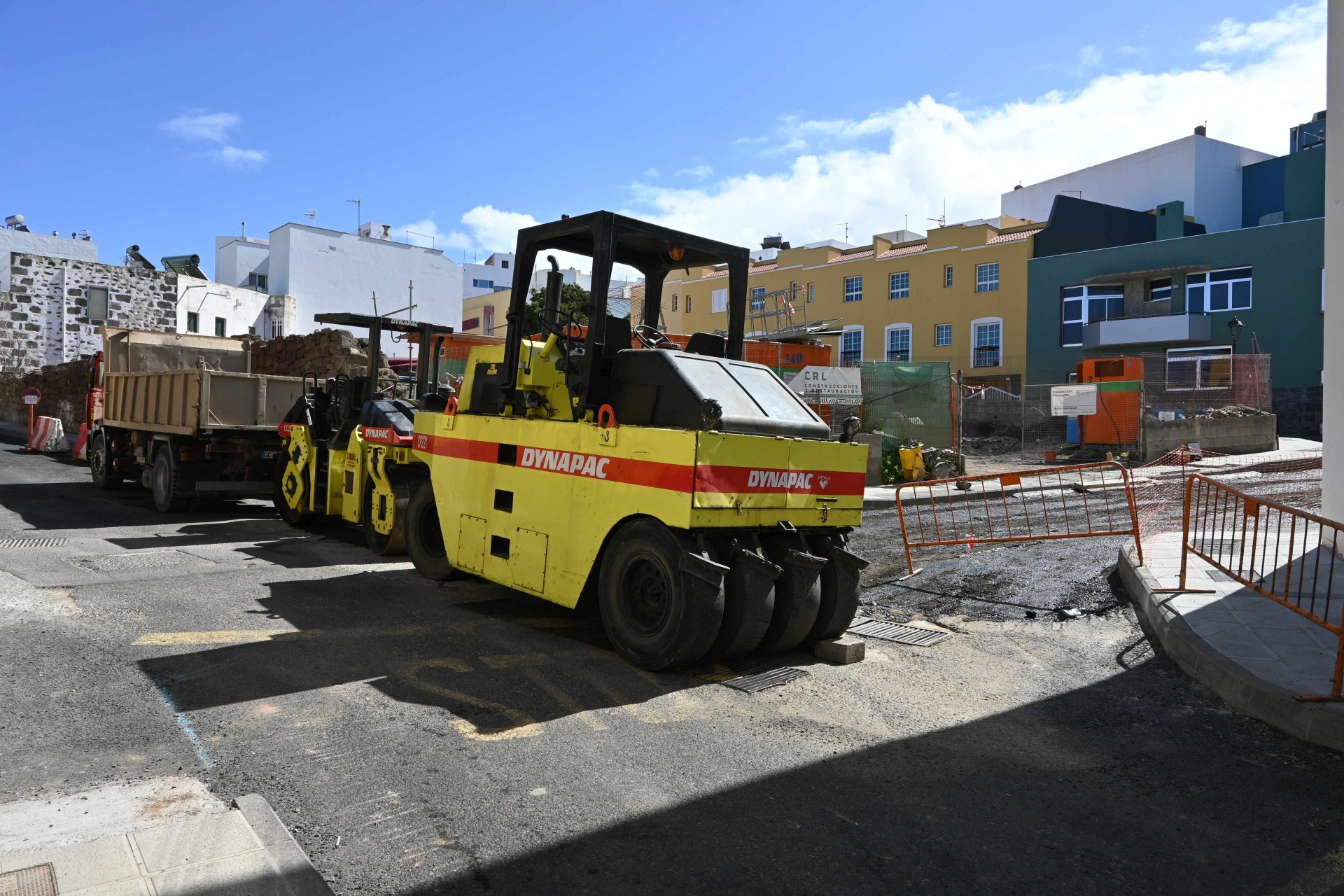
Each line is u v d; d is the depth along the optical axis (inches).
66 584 271.6
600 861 120.1
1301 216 1529.3
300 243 2001.7
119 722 163.9
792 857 123.0
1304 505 538.0
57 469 677.9
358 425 381.1
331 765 148.8
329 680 192.4
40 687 180.1
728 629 211.6
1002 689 206.5
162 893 103.7
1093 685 211.2
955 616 279.4
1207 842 131.6
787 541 228.1
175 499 450.6
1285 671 201.2
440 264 2213.3
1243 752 168.9
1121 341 1541.6
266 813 126.7
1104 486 436.8
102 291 1285.7
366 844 122.8
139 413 513.0
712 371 227.9
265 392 472.4
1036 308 1680.6
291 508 422.6
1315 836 134.3
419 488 312.8
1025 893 115.4
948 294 1813.5
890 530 466.3
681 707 185.3
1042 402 1186.0
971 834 132.0
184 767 145.6
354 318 380.8
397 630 235.9
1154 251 1533.0
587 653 222.2
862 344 1962.4
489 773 147.9
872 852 125.3
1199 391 1136.2
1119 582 327.9
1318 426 1364.4
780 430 222.2
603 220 228.2
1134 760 164.2
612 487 216.2
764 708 186.9
